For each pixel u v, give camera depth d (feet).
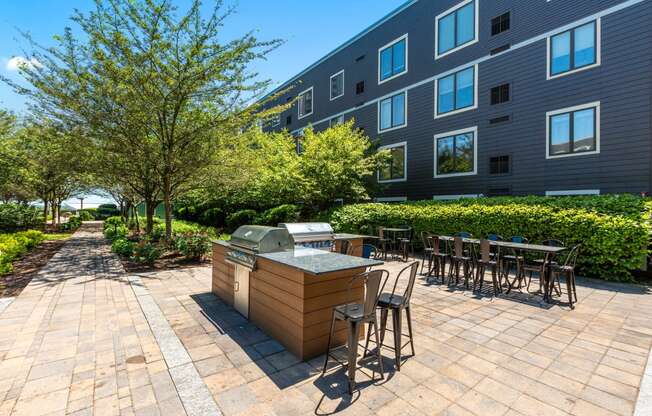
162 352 10.28
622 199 21.56
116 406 7.53
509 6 34.71
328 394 8.12
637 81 26.53
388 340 11.60
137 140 26.73
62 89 23.80
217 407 7.53
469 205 29.04
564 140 30.73
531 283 20.48
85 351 10.27
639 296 17.38
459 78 39.40
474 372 9.27
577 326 12.94
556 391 8.31
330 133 41.29
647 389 8.40
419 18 43.80
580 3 29.60
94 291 17.40
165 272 22.65
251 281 13.00
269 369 9.36
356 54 53.83
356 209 37.35
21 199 69.87
